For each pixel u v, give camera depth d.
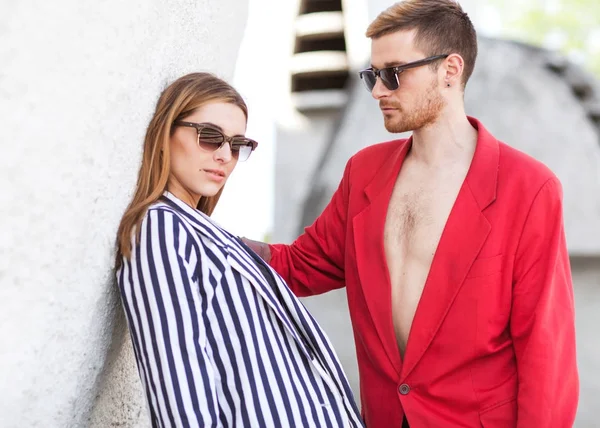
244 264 1.65
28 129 1.08
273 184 7.20
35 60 1.06
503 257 1.93
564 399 1.91
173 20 1.68
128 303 1.54
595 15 16.41
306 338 1.72
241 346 1.58
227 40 2.26
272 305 1.64
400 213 2.08
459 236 1.95
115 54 1.32
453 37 2.07
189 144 1.72
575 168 5.82
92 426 1.74
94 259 1.45
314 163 7.14
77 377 1.52
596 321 5.84
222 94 1.76
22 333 1.21
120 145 1.47
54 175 1.18
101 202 1.42
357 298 2.11
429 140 2.09
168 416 1.46
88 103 1.25
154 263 1.53
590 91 6.15
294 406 1.57
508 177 1.99
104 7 1.23
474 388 1.92
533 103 5.95
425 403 1.95
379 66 2.08
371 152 2.25
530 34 16.80
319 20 7.15
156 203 1.65
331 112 7.13
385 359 2.01
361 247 2.09
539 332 1.87
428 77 2.05
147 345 1.50
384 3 7.01
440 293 1.94
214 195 1.94
